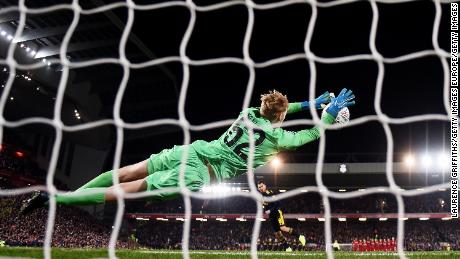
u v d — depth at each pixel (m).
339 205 51.19
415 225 49.88
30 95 44.06
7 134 45.59
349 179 51.41
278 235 13.02
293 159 54.62
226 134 6.50
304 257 9.48
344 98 6.28
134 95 53.06
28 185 42.38
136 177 6.53
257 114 6.48
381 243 38.19
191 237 51.25
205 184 6.27
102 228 48.34
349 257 9.36
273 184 52.38
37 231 36.44
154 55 48.47
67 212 44.75
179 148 6.45
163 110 55.47
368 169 49.12
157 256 8.76
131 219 55.28
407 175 50.09
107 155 55.62
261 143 6.32
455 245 44.69
